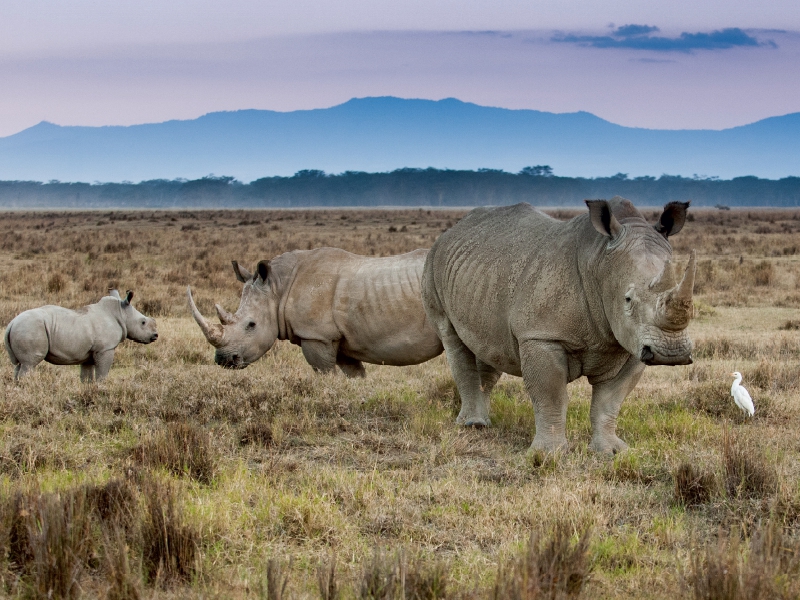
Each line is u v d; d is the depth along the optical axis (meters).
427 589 9.29
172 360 26.27
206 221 174.00
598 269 14.25
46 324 22.34
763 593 8.83
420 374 25.22
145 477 12.43
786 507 12.13
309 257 24.14
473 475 14.45
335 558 10.25
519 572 9.14
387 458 15.62
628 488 13.69
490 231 17.59
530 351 15.49
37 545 9.77
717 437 16.31
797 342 29.14
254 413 18.23
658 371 24.75
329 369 23.75
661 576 10.09
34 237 99.06
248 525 11.54
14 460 14.39
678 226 14.36
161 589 9.73
